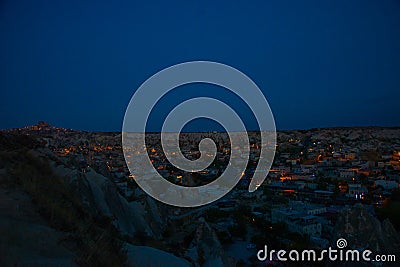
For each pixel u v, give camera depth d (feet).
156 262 32.19
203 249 52.85
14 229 19.54
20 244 18.37
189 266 36.63
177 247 50.80
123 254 27.30
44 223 22.06
